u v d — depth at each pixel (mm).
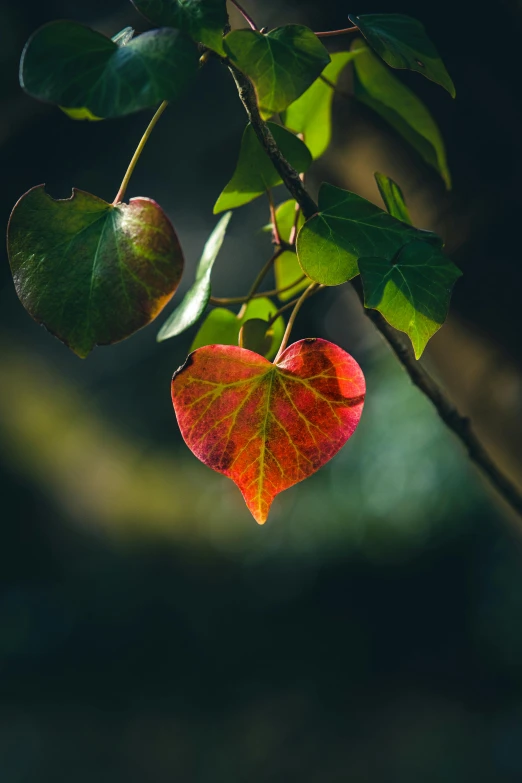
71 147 4363
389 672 6465
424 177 961
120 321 757
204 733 5914
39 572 7281
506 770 5027
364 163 974
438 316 765
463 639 6414
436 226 971
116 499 8164
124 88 729
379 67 853
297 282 853
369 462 6645
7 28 2576
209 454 771
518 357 983
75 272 759
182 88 728
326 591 6965
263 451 771
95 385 9242
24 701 6277
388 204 806
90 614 6902
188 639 6824
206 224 6219
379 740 5641
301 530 7211
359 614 6836
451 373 1067
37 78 733
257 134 773
